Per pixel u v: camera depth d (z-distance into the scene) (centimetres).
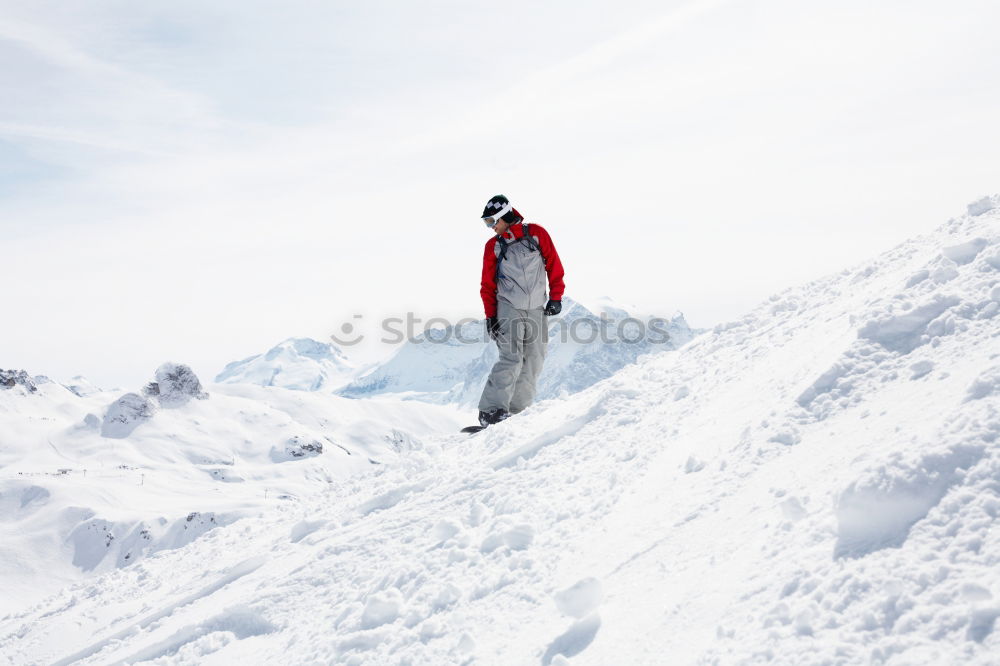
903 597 171
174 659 385
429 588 336
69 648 571
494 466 494
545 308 712
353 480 719
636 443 409
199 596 526
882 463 210
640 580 255
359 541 445
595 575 278
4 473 12519
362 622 332
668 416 428
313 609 381
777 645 180
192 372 18650
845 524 205
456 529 393
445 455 617
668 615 222
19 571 8906
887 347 310
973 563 170
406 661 282
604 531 315
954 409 229
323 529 532
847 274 512
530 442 500
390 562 396
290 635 362
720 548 245
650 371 554
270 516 762
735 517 260
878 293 398
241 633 390
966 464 196
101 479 12481
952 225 441
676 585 238
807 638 176
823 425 287
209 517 9975
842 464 245
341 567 419
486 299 706
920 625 162
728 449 320
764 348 445
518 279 690
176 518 9981
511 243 689
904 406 258
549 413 593
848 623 174
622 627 230
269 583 447
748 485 277
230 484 13950
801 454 274
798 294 530
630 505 329
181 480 13525
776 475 270
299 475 15138
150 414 17025
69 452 15275
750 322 530
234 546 680
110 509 10506
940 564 174
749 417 339
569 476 407
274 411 18700
